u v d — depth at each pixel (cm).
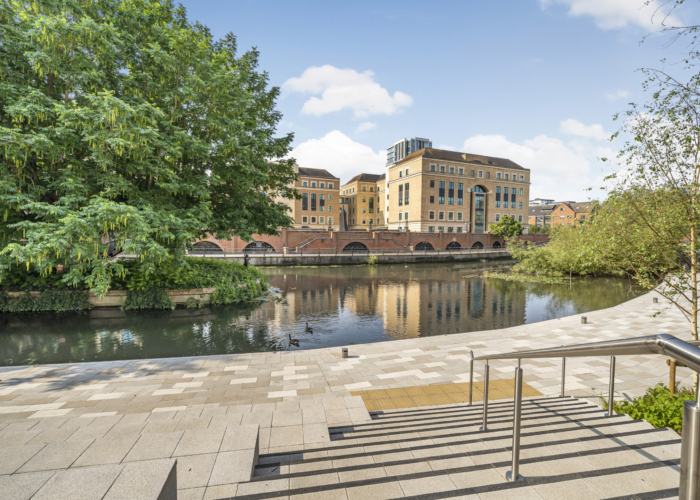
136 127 1308
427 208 7019
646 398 549
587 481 240
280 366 938
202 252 4509
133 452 300
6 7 1327
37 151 1255
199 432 338
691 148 598
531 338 1176
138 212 1381
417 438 379
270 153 2167
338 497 238
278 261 4431
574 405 558
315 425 438
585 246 773
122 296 1800
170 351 1266
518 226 6450
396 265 4678
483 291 2589
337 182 8419
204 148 1581
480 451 309
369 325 1658
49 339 1384
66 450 302
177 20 1862
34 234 1222
